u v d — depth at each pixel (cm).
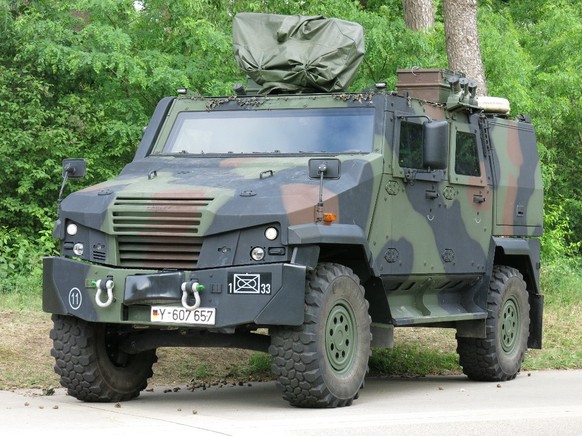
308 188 1120
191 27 2261
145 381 1223
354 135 1234
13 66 2278
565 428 983
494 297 1462
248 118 1284
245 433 927
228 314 1063
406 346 1680
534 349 1733
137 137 2228
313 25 1340
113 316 1103
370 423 992
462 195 1401
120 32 2219
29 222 2212
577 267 2839
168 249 1102
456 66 2262
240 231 1082
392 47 2358
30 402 1158
